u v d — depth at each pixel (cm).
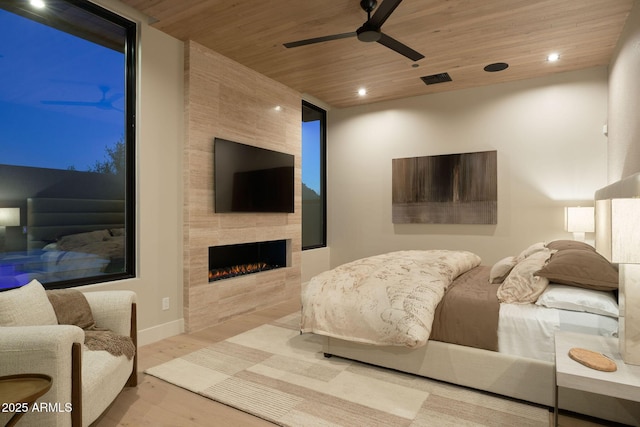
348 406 229
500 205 489
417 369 263
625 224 158
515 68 437
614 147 385
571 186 450
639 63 288
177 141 366
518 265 284
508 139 484
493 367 239
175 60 363
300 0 298
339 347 296
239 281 426
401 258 359
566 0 296
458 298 263
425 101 539
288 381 262
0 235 263
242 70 429
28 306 202
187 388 253
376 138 577
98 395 191
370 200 584
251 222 441
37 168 281
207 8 312
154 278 345
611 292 248
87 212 310
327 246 619
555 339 204
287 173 494
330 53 396
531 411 224
